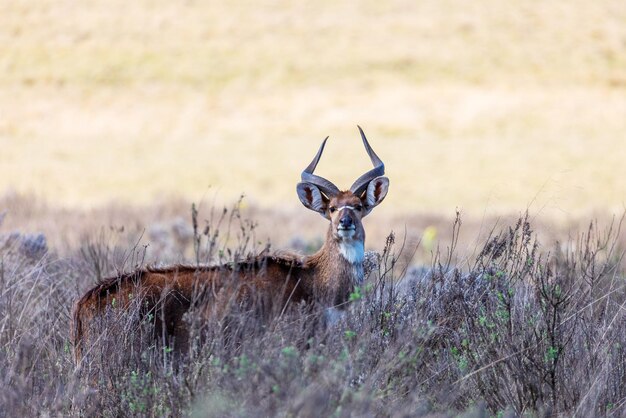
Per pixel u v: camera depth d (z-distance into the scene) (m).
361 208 36.00
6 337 33.06
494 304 32.59
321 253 35.62
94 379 30.03
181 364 29.58
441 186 175.12
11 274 39.38
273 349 27.81
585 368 30.59
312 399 24.59
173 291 33.38
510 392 29.84
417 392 27.70
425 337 29.53
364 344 27.28
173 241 73.75
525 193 171.25
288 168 194.38
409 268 50.84
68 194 165.62
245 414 25.14
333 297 34.78
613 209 140.38
